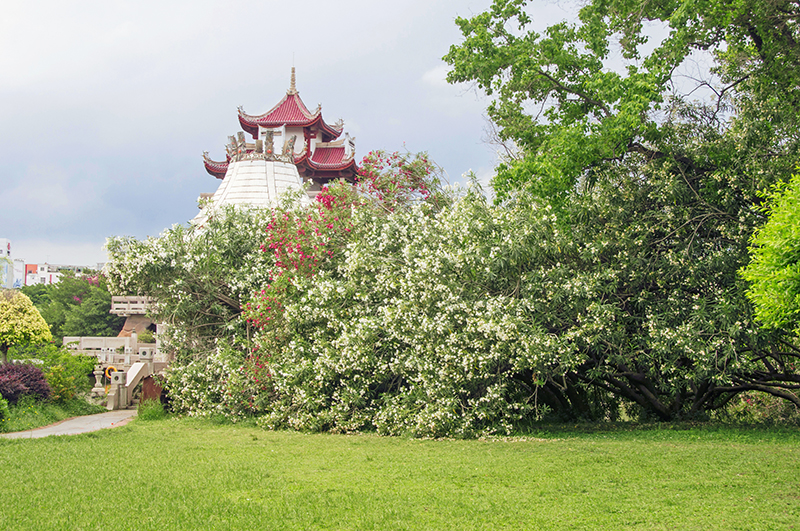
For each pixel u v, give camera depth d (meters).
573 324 13.59
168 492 7.29
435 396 13.35
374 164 17.77
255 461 9.60
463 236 13.84
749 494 7.04
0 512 6.41
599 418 18.80
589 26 16.70
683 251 13.78
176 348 18.56
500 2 16.92
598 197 14.84
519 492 7.39
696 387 16.69
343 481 8.05
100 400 21.41
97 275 50.72
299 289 15.59
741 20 15.45
